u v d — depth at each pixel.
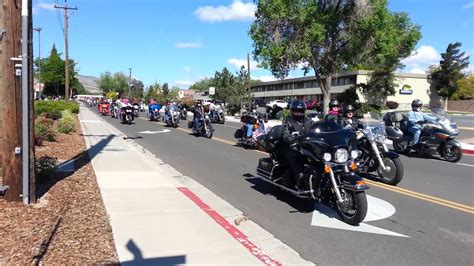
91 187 8.41
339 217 7.13
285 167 7.96
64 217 6.31
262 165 8.44
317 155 6.73
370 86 57.66
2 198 7.09
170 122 26.36
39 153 12.26
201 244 5.46
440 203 8.11
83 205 7.04
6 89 6.76
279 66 35.81
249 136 15.95
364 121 10.02
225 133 22.47
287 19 34.22
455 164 12.97
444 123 13.62
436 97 67.38
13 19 6.72
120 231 5.82
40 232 5.60
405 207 7.80
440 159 13.95
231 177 10.47
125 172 10.16
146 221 6.32
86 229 5.82
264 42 35.25
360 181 6.51
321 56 36.03
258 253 5.34
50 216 6.31
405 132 14.33
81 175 9.51
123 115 29.28
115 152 13.64
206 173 10.97
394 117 14.86
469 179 10.57
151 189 8.44
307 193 7.14
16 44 6.77
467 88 70.62
